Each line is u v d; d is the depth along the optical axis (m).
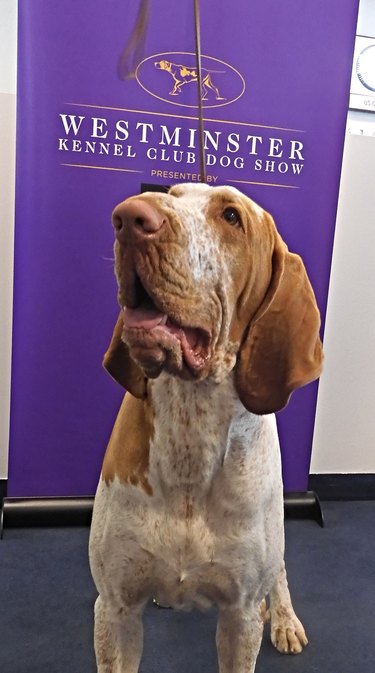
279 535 1.32
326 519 2.78
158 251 0.94
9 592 2.07
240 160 2.34
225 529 1.22
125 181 2.30
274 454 1.31
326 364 2.89
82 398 2.43
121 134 2.26
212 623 1.98
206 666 1.78
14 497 2.48
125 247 0.94
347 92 2.38
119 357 1.23
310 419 2.65
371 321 2.90
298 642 1.88
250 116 2.32
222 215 1.09
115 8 2.18
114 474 1.25
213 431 1.17
